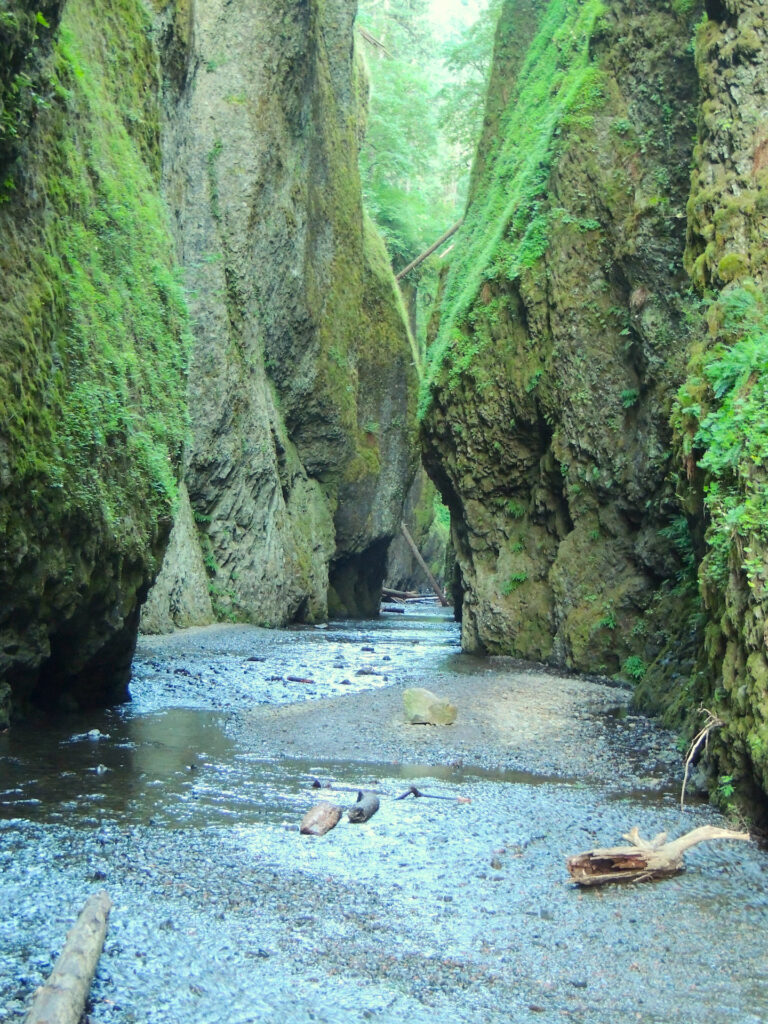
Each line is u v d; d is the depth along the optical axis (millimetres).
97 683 11102
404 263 48531
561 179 16469
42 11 9227
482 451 18469
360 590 37125
